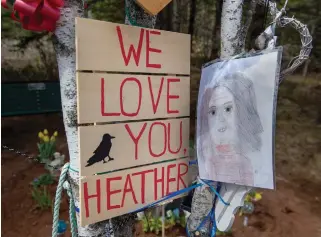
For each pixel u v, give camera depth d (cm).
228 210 121
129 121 108
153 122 115
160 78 115
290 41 393
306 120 465
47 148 352
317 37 425
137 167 112
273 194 329
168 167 122
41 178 326
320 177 363
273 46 112
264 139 99
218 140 112
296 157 407
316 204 308
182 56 121
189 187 125
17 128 527
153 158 117
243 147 105
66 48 103
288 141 438
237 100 105
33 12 90
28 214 280
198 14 424
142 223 262
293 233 258
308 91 475
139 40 107
